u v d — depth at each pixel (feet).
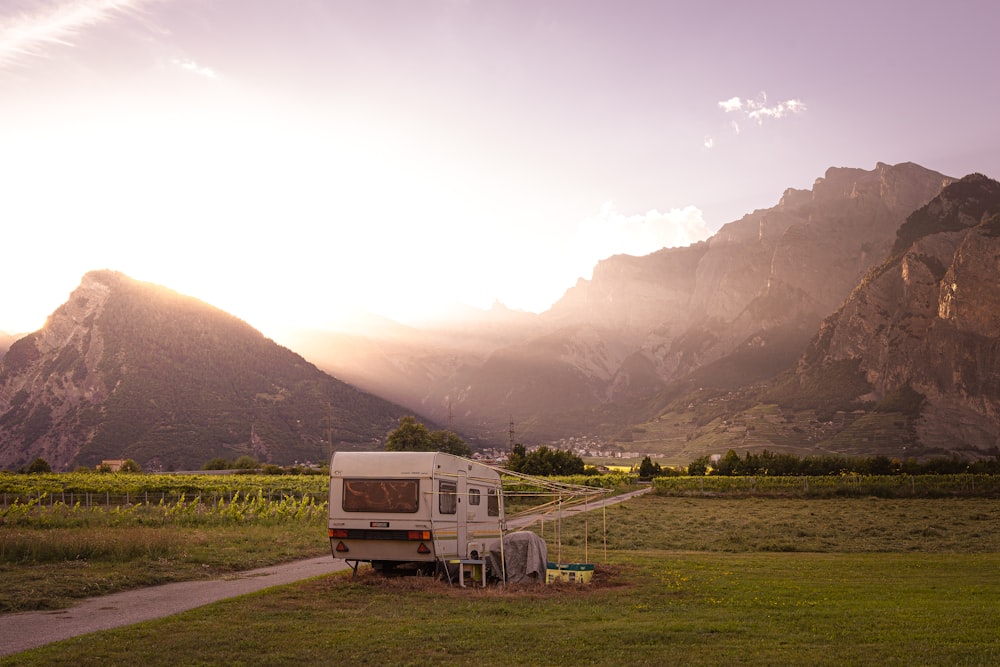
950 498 252.42
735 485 291.58
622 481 403.13
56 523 139.74
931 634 46.83
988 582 74.08
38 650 43.34
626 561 95.30
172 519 152.66
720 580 75.61
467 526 77.77
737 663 40.01
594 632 48.32
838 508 222.28
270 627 50.29
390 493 72.02
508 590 69.56
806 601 61.31
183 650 43.52
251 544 106.83
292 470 465.06
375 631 49.11
